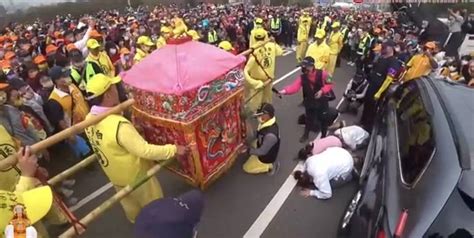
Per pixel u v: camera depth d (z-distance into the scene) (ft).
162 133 13.46
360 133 18.15
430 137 9.11
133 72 13.73
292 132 22.06
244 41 51.11
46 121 16.58
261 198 15.44
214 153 14.61
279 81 34.96
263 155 16.51
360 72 26.86
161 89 12.52
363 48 35.47
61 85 16.69
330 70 29.04
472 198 7.23
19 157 8.88
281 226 13.76
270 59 20.80
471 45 35.78
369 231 8.83
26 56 26.09
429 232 7.08
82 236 13.35
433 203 7.41
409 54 26.63
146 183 12.41
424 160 8.67
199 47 14.38
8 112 13.92
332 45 31.60
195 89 12.69
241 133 16.53
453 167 7.77
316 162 15.33
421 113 10.61
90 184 16.92
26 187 8.77
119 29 42.63
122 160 11.34
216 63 14.06
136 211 13.07
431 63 20.16
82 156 17.75
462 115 9.47
